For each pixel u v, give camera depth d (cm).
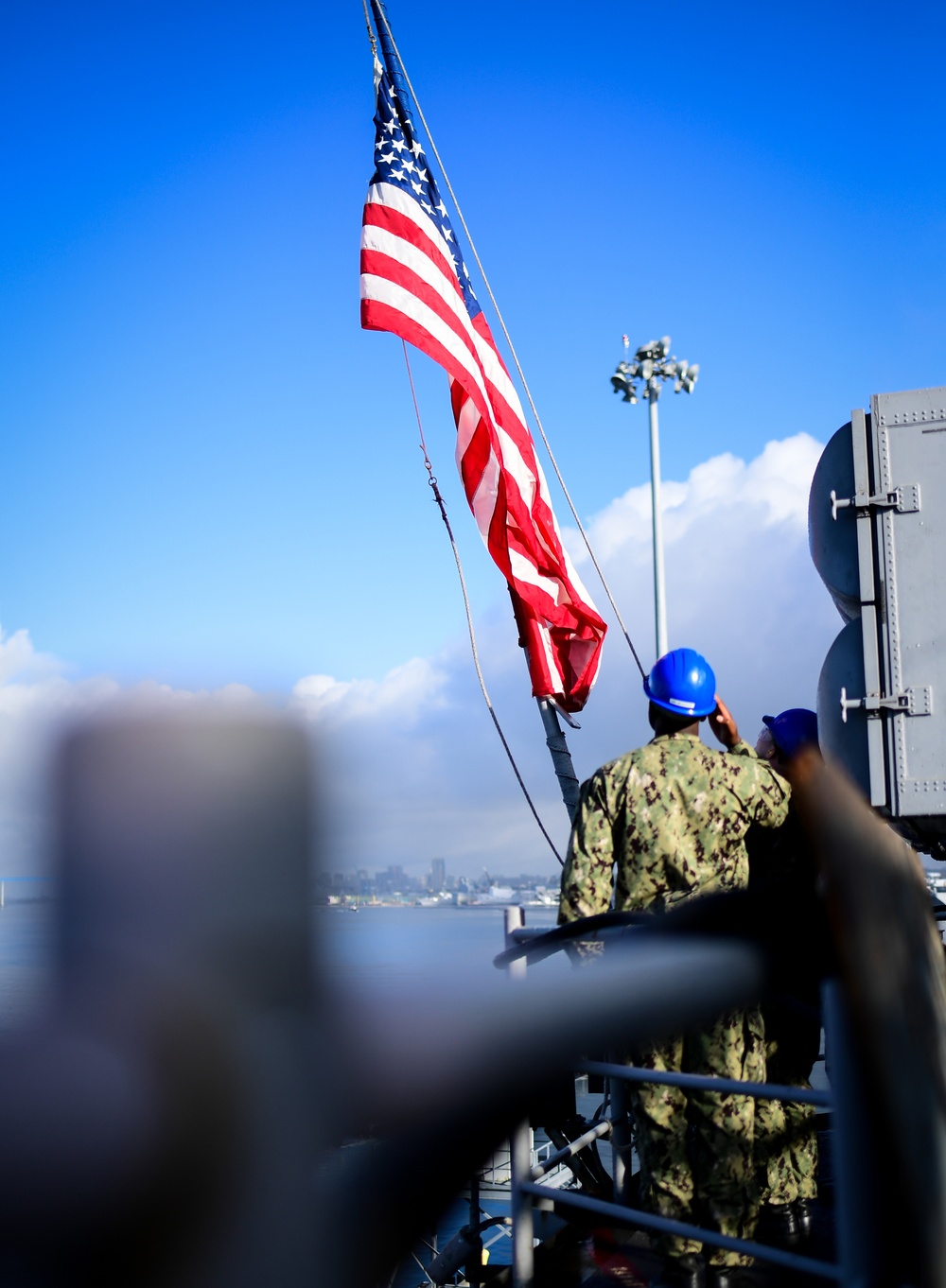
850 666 480
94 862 62
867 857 146
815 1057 383
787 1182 367
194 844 64
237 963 64
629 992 108
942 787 454
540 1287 310
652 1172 320
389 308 723
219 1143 63
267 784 65
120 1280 59
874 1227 177
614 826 342
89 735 64
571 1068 94
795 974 146
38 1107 57
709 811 336
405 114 782
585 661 759
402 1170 76
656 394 2169
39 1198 57
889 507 477
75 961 61
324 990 69
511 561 723
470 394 728
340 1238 69
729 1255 312
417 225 748
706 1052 312
